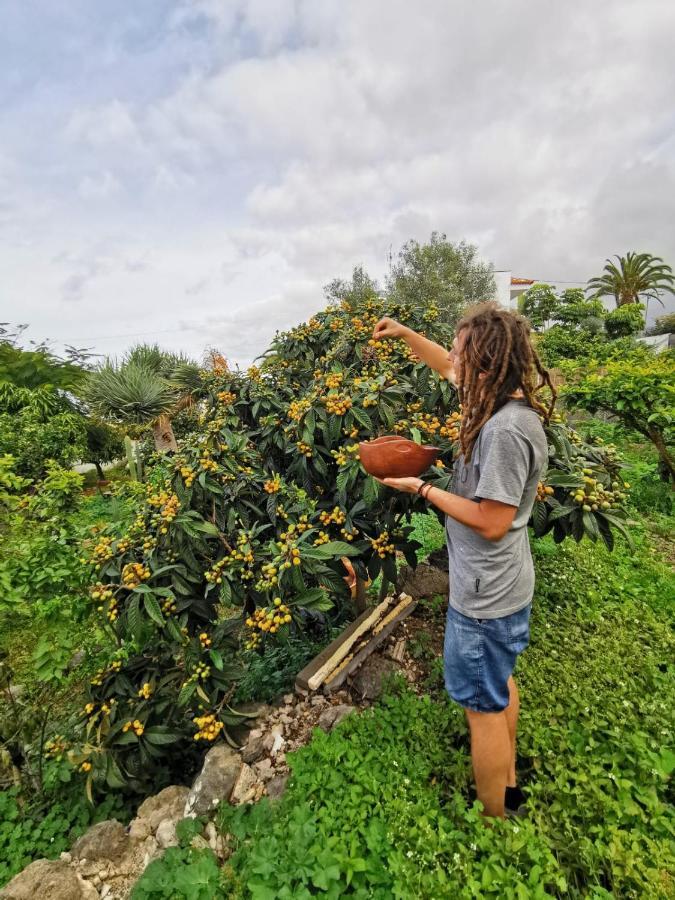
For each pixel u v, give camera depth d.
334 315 2.63
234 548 1.93
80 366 11.26
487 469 1.02
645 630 2.16
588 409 5.04
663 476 4.62
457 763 1.45
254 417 2.41
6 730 2.17
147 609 1.72
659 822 1.18
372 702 1.93
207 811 1.59
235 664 2.20
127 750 1.91
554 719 1.55
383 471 1.33
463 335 1.10
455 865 1.08
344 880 1.15
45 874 1.45
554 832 1.19
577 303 14.65
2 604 1.90
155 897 1.28
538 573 2.65
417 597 2.62
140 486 3.08
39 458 6.97
